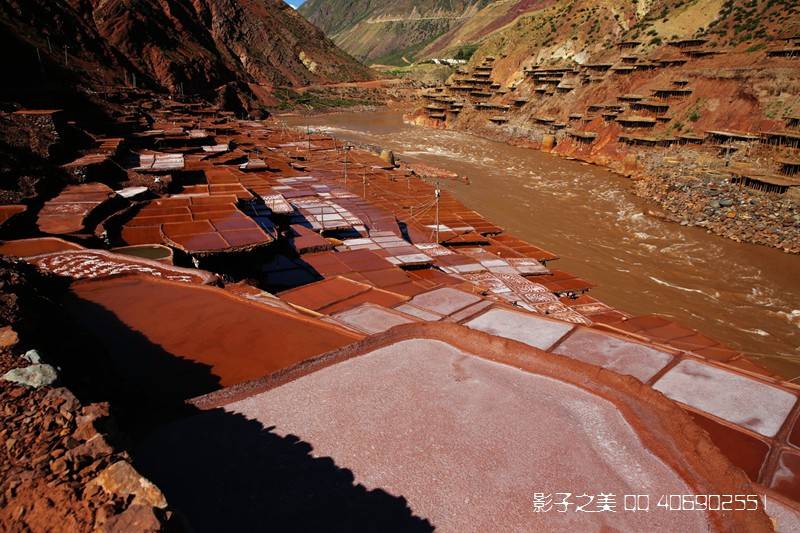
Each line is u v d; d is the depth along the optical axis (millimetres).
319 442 7250
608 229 49406
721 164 60500
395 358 9648
